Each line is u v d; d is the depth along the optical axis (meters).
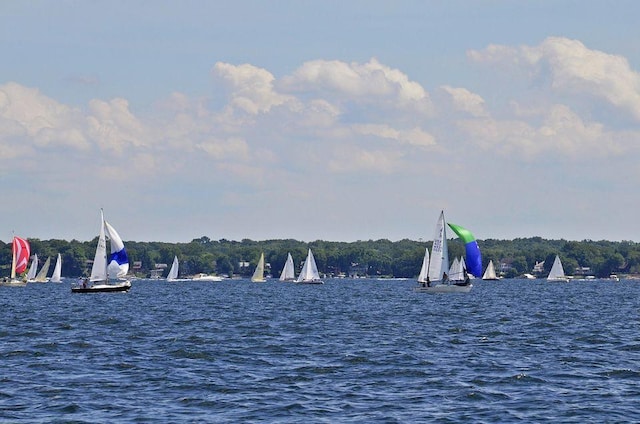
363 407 127.69
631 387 144.38
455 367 165.62
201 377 153.00
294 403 130.25
